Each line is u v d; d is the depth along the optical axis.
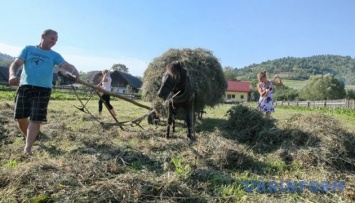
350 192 3.80
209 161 4.84
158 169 4.51
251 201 3.54
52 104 16.28
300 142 5.79
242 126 7.04
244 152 5.04
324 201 3.66
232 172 4.62
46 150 5.27
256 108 7.39
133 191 3.37
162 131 7.70
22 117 5.14
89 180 3.60
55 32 5.24
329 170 4.78
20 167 3.86
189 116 6.99
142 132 6.97
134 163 4.66
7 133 6.31
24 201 3.19
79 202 3.16
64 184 3.48
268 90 8.54
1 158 4.71
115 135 6.77
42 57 5.11
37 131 5.06
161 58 8.77
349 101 29.59
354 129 9.01
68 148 5.46
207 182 3.96
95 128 7.38
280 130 6.25
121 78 60.41
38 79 5.02
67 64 5.33
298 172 4.72
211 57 9.07
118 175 3.84
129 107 17.39
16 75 4.82
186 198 3.45
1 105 9.95
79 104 17.73
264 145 6.05
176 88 6.66
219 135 6.93
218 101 9.60
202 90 8.23
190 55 8.70
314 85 66.75
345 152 5.20
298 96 70.81
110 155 4.88
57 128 7.07
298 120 6.75
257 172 4.70
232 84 78.69
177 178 3.83
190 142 6.28
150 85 8.57
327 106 34.56
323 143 5.40
